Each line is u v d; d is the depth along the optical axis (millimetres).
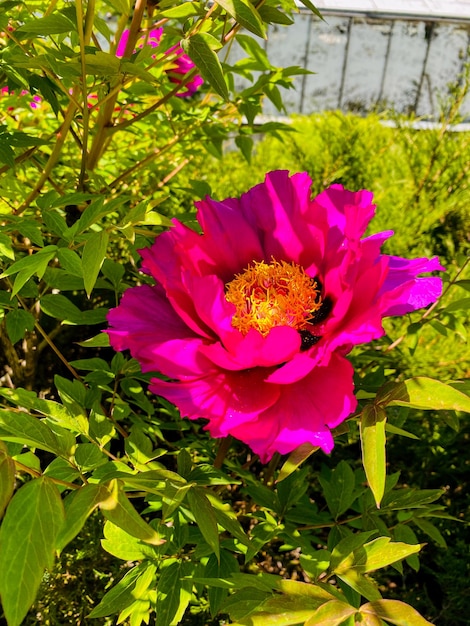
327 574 322
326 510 735
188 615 577
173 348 320
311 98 1801
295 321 344
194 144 695
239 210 381
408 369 771
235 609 314
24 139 453
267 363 310
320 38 1717
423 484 746
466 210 1169
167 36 529
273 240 373
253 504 573
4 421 296
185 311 328
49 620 568
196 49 368
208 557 432
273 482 554
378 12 1684
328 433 293
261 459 294
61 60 417
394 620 269
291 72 576
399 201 1150
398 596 652
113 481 281
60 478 321
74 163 649
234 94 621
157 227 548
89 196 406
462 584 630
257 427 298
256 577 324
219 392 309
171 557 411
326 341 306
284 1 450
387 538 312
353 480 469
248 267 372
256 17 336
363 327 285
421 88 1811
